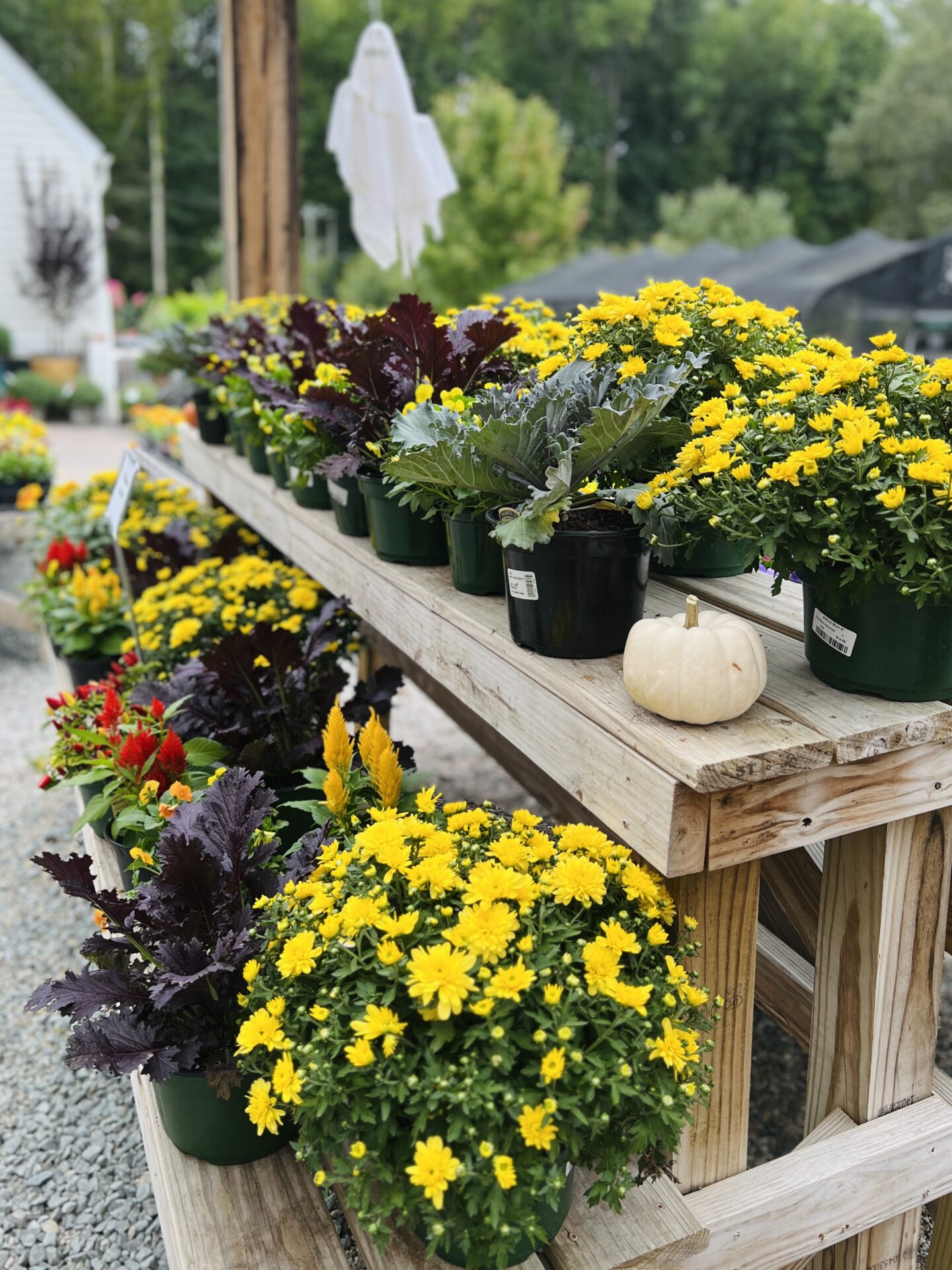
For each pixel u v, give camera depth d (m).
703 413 1.36
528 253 18.69
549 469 1.33
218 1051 1.42
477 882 1.22
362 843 1.33
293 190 4.39
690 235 26.00
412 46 31.75
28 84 15.47
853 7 35.50
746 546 1.76
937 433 1.26
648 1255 1.24
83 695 2.42
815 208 32.84
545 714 1.40
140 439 9.04
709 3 34.44
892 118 30.88
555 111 32.91
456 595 1.74
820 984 1.52
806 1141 1.47
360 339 2.19
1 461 5.48
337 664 2.61
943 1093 1.56
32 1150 2.09
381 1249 1.13
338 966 1.25
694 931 1.32
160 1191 1.43
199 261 31.53
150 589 3.00
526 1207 1.12
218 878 1.52
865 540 1.17
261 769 2.09
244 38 4.14
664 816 1.14
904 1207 1.50
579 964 1.24
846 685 1.29
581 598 1.38
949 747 1.29
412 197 4.88
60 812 3.47
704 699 1.17
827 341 1.63
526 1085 1.14
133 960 1.63
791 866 1.76
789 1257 1.43
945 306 11.49
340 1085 1.14
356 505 2.19
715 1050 1.38
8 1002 2.54
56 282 15.84
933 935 1.44
